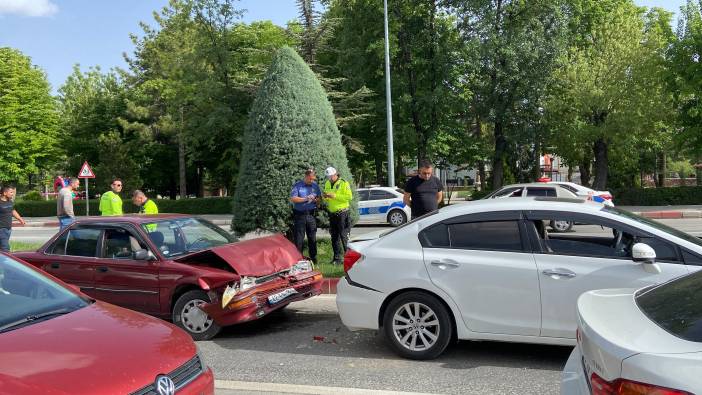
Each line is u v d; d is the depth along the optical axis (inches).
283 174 421.1
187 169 1636.3
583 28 1192.8
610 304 122.6
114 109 1563.7
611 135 1028.5
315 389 186.4
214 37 1016.2
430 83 1045.8
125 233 271.7
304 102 434.9
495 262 204.1
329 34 992.2
